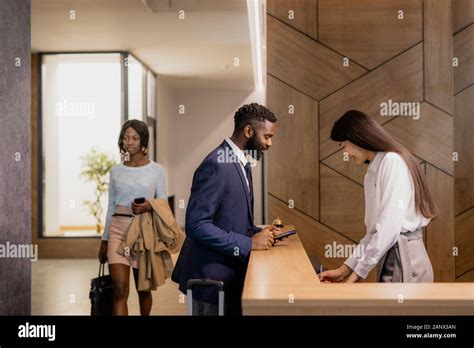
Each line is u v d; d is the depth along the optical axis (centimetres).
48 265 693
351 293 150
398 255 215
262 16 625
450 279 369
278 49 374
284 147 372
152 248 315
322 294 149
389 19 370
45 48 741
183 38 661
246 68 884
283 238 257
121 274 318
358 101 371
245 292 152
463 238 388
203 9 587
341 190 369
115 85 770
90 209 780
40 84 767
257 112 218
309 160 371
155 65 862
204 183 207
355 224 368
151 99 924
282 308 145
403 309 143
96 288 312
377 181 220
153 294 502
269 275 176
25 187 276
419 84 369
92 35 666
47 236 767
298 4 372
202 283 190
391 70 370
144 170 330
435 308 143
